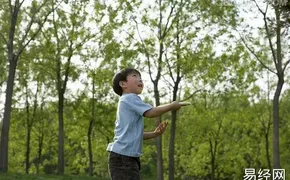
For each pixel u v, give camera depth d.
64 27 26.95
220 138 40.03
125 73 4.02
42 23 23.00
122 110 3.82
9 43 22.48
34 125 40.84
